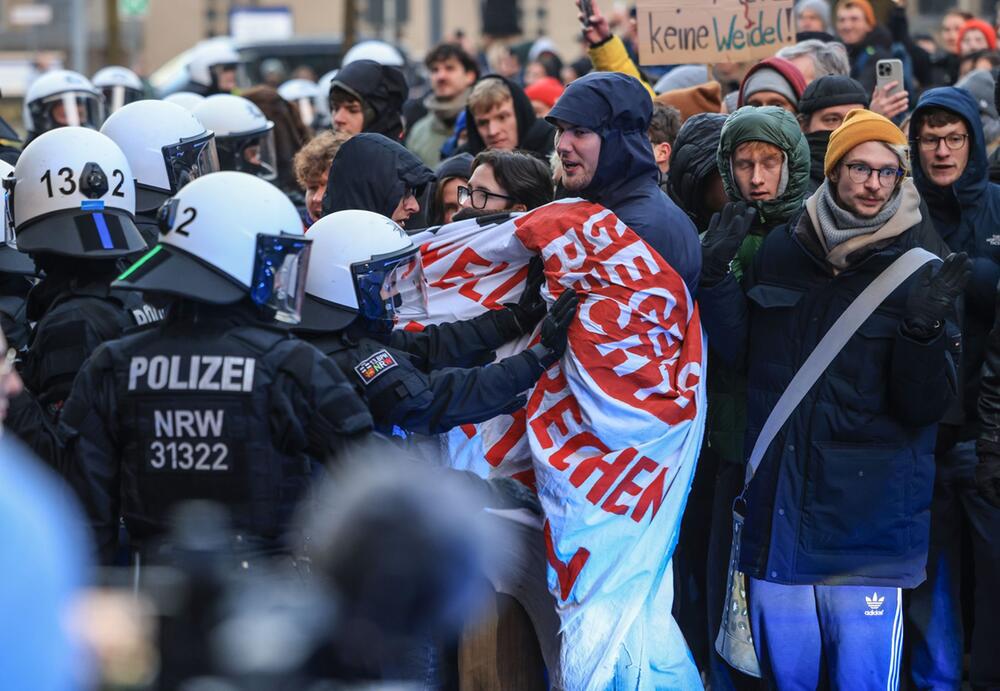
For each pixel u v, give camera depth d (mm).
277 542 4109
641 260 5281
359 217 4809
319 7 38125
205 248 4086
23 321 5422
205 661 2725
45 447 4379
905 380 5227
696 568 6406
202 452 4086
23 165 4965
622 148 5355
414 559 2357
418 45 36156
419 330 5578
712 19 7918
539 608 5332
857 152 5266
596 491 5230
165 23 36594
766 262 5559
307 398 4113
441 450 5402
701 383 5391
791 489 5402
